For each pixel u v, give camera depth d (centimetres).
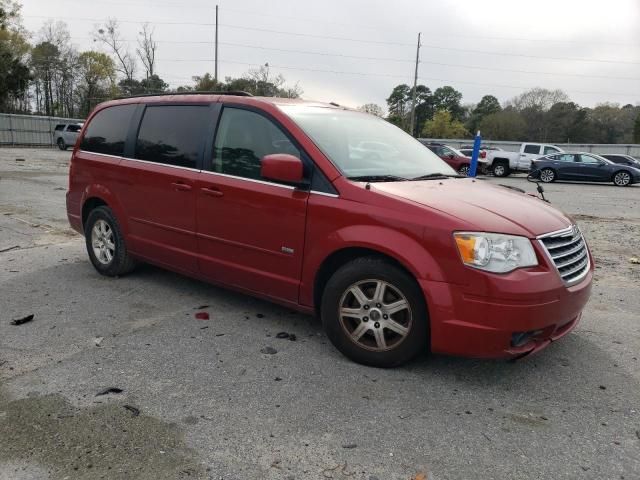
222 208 441
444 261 333
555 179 2500
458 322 332
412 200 354
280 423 303
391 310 360
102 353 390
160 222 502
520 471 267
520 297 320
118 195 543
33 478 254
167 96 520
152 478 256
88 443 282
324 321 388
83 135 609
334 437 291
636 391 349
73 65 6744
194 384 346
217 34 4781
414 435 295
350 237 364
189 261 482
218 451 277
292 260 402
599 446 288
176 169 482
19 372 358
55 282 558
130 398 327
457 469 267
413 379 358
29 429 293
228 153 447
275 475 260
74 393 332
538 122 8256
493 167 2917
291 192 398
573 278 359
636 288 588
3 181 1488
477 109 9638
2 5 4581
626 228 1017
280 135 417
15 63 4244
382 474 262
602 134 8188
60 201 1129
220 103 465
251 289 440
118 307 486
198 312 476
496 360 388
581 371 376
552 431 302
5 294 516
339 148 415
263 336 427
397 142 487
